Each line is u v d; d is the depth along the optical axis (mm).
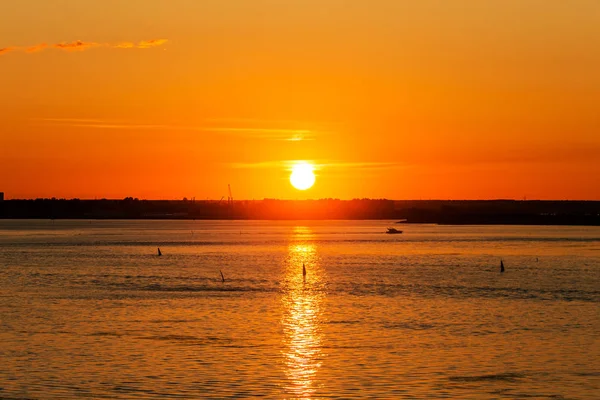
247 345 100875
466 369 87375
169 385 80125
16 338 105750
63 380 82062
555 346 100438
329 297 157500
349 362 90750
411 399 75500
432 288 176000
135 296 159125
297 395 76750
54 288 177375
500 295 160750
